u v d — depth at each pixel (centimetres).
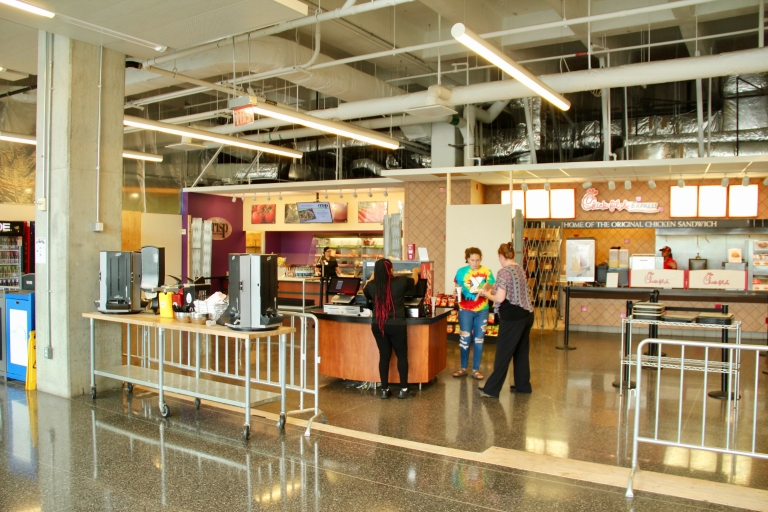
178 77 872
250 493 362
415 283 652
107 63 620
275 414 538
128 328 643
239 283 488
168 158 1639
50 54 601
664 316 650
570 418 535
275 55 869
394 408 567
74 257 596
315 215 1577
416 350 643
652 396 618
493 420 527
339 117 1017
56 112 599
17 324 652
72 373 595
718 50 1055
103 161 620
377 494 362
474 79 1223
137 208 1555
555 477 389
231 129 1297
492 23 938
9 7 507
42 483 376
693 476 397
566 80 800
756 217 1075
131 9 502
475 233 1016
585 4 872
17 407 557
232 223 1717
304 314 519
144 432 483
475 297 699
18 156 1289
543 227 1198
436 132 1295
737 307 1027
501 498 356
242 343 959
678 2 655
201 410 551
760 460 428
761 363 798
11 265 1144
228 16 513
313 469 402
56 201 599
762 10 719
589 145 1224
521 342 628
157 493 362
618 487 373
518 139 1284
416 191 1175
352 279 746
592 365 786
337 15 700
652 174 1051
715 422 524
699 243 1155
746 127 1102
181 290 577
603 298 1069
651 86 1169
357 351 656
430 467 407
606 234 1259
